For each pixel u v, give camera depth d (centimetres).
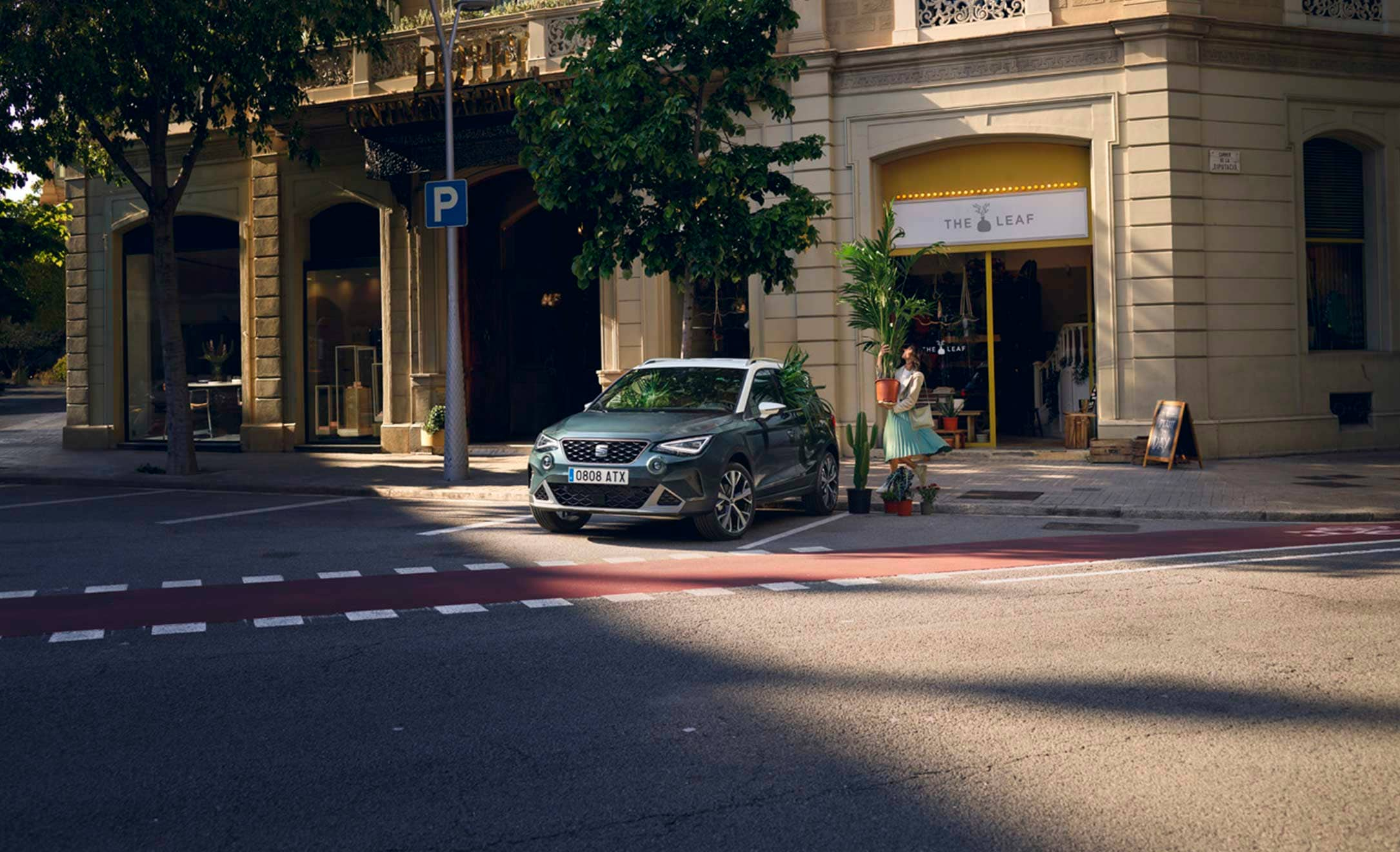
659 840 412
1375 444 1986
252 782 474
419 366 2192
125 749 517
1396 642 691
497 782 472
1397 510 1279
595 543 1138
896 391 1388
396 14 2225
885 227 1528
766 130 1969
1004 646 689
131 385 2466
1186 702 573
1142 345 1831
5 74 1672
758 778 473
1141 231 1828
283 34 1775
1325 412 1945
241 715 568
